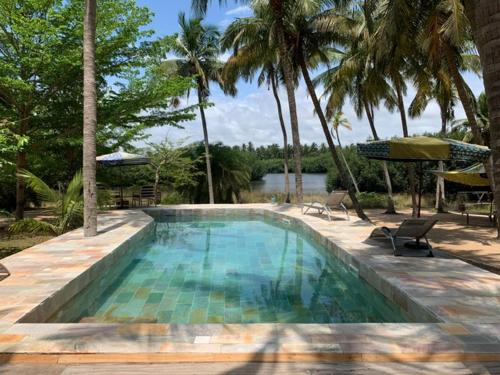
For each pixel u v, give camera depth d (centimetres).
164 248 1008
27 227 1049
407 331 363
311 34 1656
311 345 335
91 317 511
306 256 903
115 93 1345
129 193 2416
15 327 377
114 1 1238
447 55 1093
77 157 1590
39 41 1095
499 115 326
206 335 355
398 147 881
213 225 1492
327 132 1455
